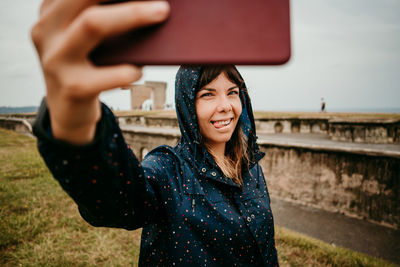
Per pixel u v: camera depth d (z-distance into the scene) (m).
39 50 0.38
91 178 0.58
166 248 1.03
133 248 3.22
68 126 0.48
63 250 3.03
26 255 2.88
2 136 14.12
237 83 1.15
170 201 1.03
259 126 15.80
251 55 0.42
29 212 3.90
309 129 14.12
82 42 0.34
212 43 0.42
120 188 0.66
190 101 1.14
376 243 5.05
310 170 6.96
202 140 1.25
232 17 0.42
